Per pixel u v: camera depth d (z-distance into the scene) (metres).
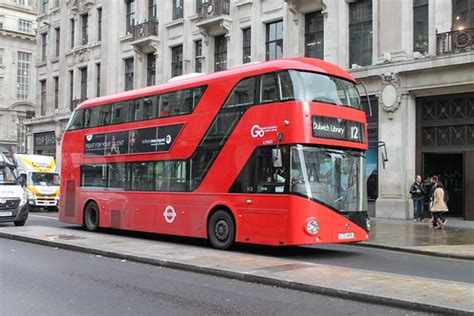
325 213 11.58
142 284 8.83
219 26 28.89
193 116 14.02
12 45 69.31
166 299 7.71
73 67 41.94
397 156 21.42
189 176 13.94
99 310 7.03
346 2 23.58
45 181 30.59
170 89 14.89
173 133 14.59
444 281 8.48
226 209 12.91
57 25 44.72
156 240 15.26
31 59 71.38
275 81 11.91
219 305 7.33
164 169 14.77
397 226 18.77
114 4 37.44
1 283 8.86
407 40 21.53
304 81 11.69
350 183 12.20
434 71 20.31
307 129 11.42
